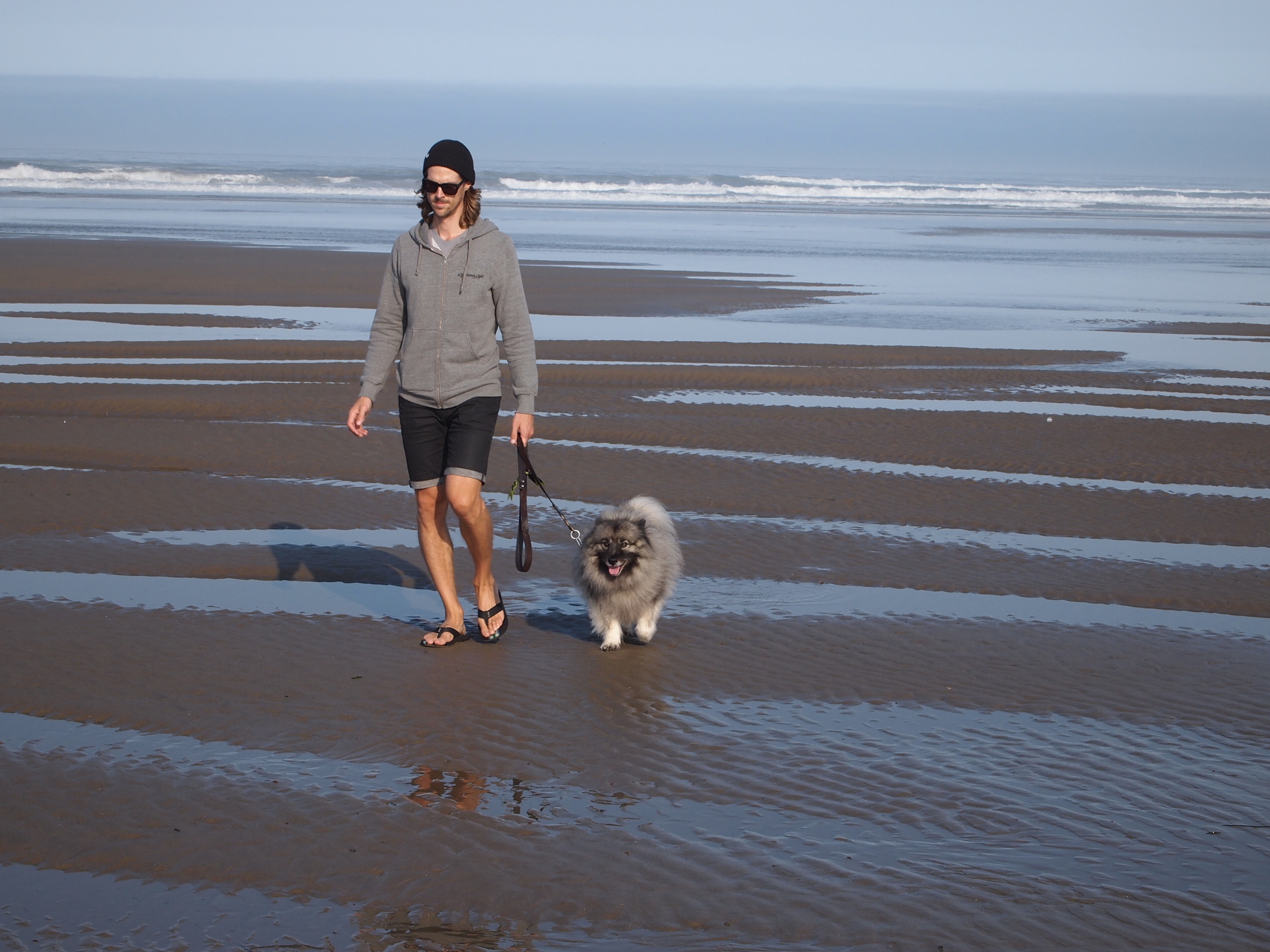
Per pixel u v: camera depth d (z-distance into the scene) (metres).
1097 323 22.69
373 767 5.21
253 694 6.00
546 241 38.28
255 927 4.00
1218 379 16.94
